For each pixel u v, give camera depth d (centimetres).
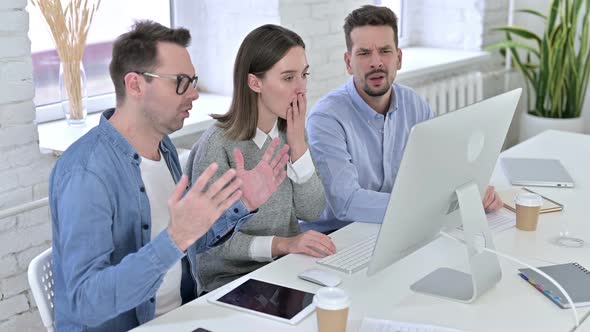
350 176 265
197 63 395
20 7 262
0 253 270
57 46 298
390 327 173
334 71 410
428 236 199
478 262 191
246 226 235
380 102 283
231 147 231
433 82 482
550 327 176
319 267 209
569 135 352
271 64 226
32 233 279
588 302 187
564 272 204
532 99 560
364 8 280
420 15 540
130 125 196
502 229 237
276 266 210
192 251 216
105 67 357
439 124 174
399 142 290
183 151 314
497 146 208
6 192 270
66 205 180
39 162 278
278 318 177
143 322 196
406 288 197
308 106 398
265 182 206
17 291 279
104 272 172
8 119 265
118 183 189
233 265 234
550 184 280
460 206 191
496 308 185
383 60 274
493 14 528
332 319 163
